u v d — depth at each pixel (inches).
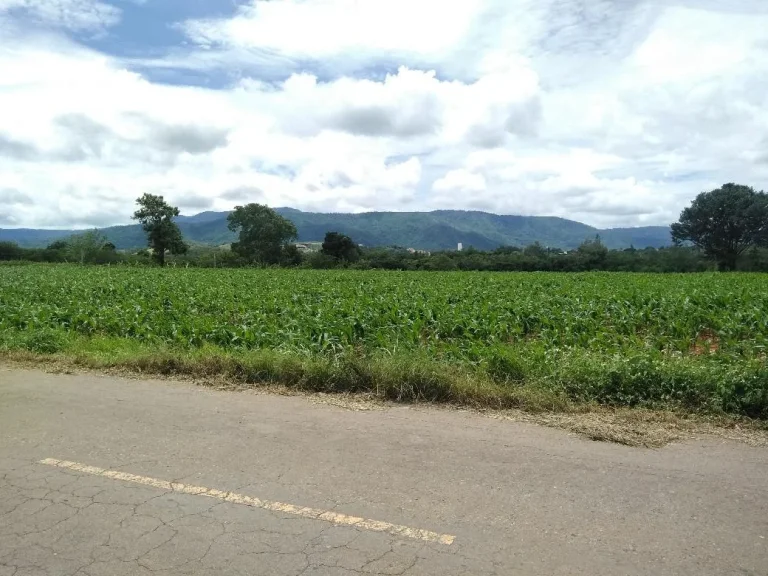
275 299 618.8
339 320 455.5
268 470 165.2
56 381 276.8
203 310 586.6
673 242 2834.6
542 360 284.8
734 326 432.1
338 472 163.5
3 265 2079.2
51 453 179.2
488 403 231.1
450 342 408.2
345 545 124.3
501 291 742.5
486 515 137.6
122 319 478.3
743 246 2640.3
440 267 2268.7
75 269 1567.4
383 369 253.3
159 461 172.6
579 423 206.7
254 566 116.6
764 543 125.4
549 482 156.5
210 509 141.6
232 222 2960.1
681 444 187.0
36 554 121.5
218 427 204.4
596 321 486.6
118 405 233.3
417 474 161.9
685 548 123.1
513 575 113.0
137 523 134.6
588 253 2393.0
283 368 272.5
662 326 480.1
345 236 2704.2
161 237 2662.4
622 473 162.7
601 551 121.8
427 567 115.9
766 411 212.2
